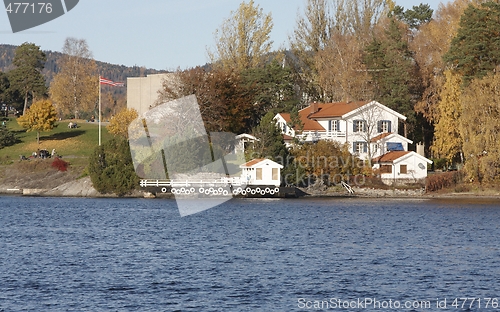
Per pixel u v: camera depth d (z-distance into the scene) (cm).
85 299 4331
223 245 6812
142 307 4144
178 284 4778
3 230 8269
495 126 12456
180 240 7244
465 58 13388
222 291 4572
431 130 15762
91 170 13975
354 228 8494
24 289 4606
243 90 15325
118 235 7725
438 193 13438
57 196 14488
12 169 15588
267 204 12081
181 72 14225
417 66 15525
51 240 7250
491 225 8931
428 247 6731
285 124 14950
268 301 4319
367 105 14512
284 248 6594
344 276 5097
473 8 13662
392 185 13575
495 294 4534
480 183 13250
